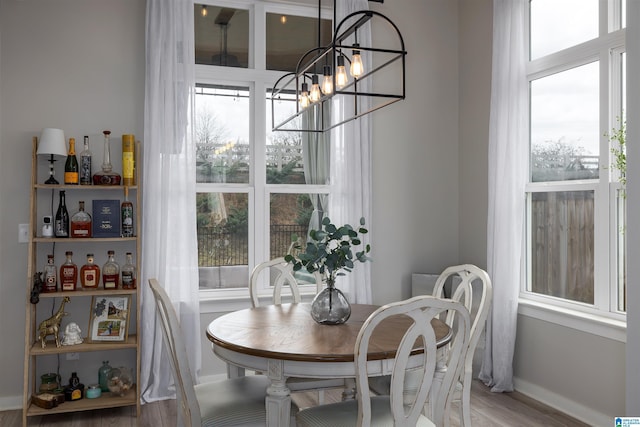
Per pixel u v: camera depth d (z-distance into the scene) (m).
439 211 4.62
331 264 2.63
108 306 3.62
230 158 4.17
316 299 2.71
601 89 3.28
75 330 3.51
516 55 3.79
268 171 4.25
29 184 3.63
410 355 2.22
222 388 2.60
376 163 4.45
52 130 3.46
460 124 4.66
